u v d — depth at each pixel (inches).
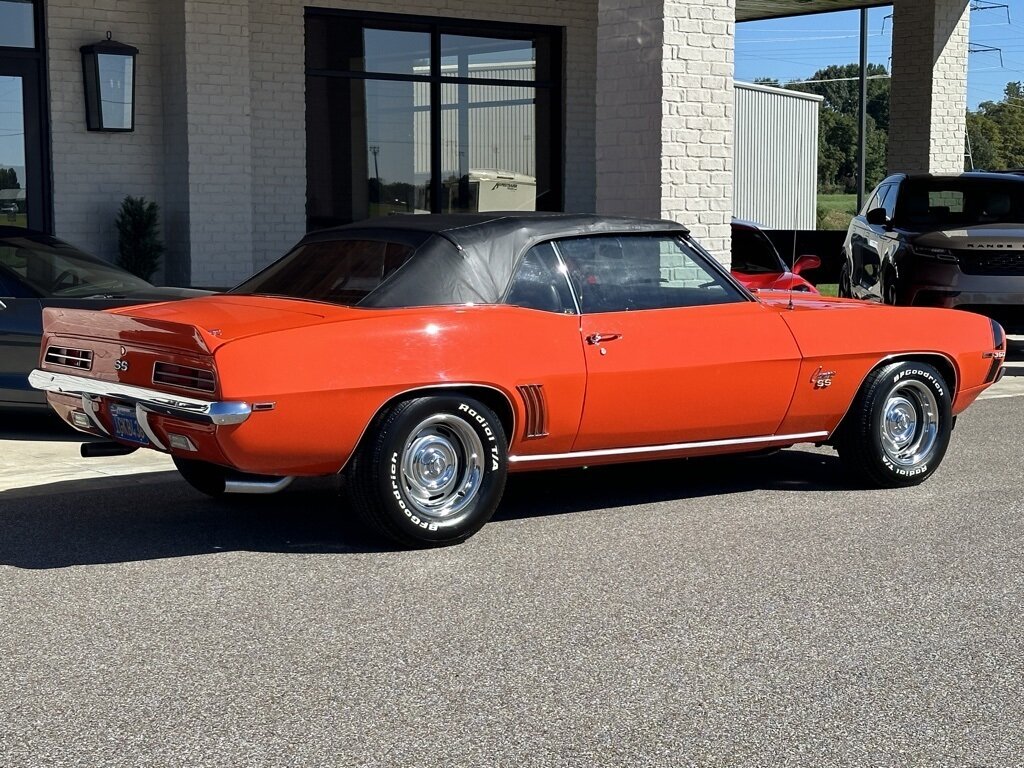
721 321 265.1
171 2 527.5
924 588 217.6
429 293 238.5
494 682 172.9
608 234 259.9
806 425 281.4
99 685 171.2
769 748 152.4
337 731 156.3
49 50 517.3
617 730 157.2
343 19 589.0
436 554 236.8
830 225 2174.0
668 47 410.6
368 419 227.5
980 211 536.4
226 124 533.6
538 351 242.8
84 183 530.0
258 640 189.2
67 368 251.4
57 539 246.1
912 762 149.1
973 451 340.8
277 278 260.7
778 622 198.8
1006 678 176.4
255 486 228.1
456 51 623.5
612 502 280.8
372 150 603.8
